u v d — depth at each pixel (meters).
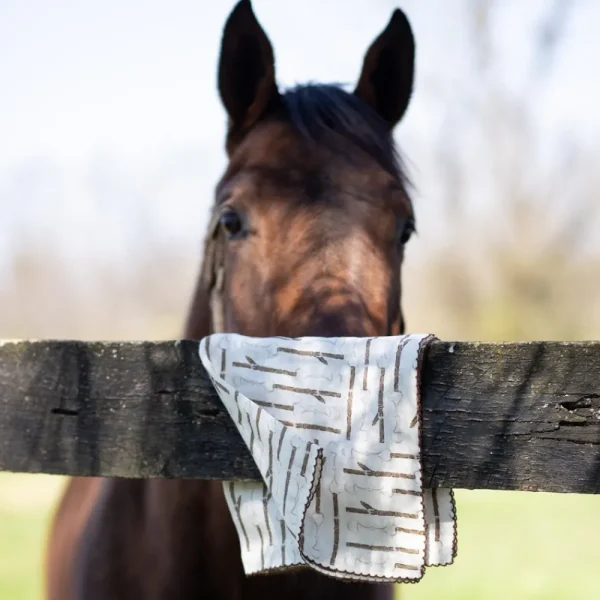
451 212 15.98
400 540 1.21
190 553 1.79
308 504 1.19
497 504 8.59
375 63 2.18
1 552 5.98
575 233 15.76
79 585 1.97
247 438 1.28
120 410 1.37
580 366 1.17
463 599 4.82
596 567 5.64
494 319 15.94
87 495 2.24
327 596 1.80
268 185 1.82
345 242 1.74
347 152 1.88
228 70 2.05
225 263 1.90
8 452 1.42
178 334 2.34
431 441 1.23
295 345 1.31
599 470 1.16
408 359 1.23
